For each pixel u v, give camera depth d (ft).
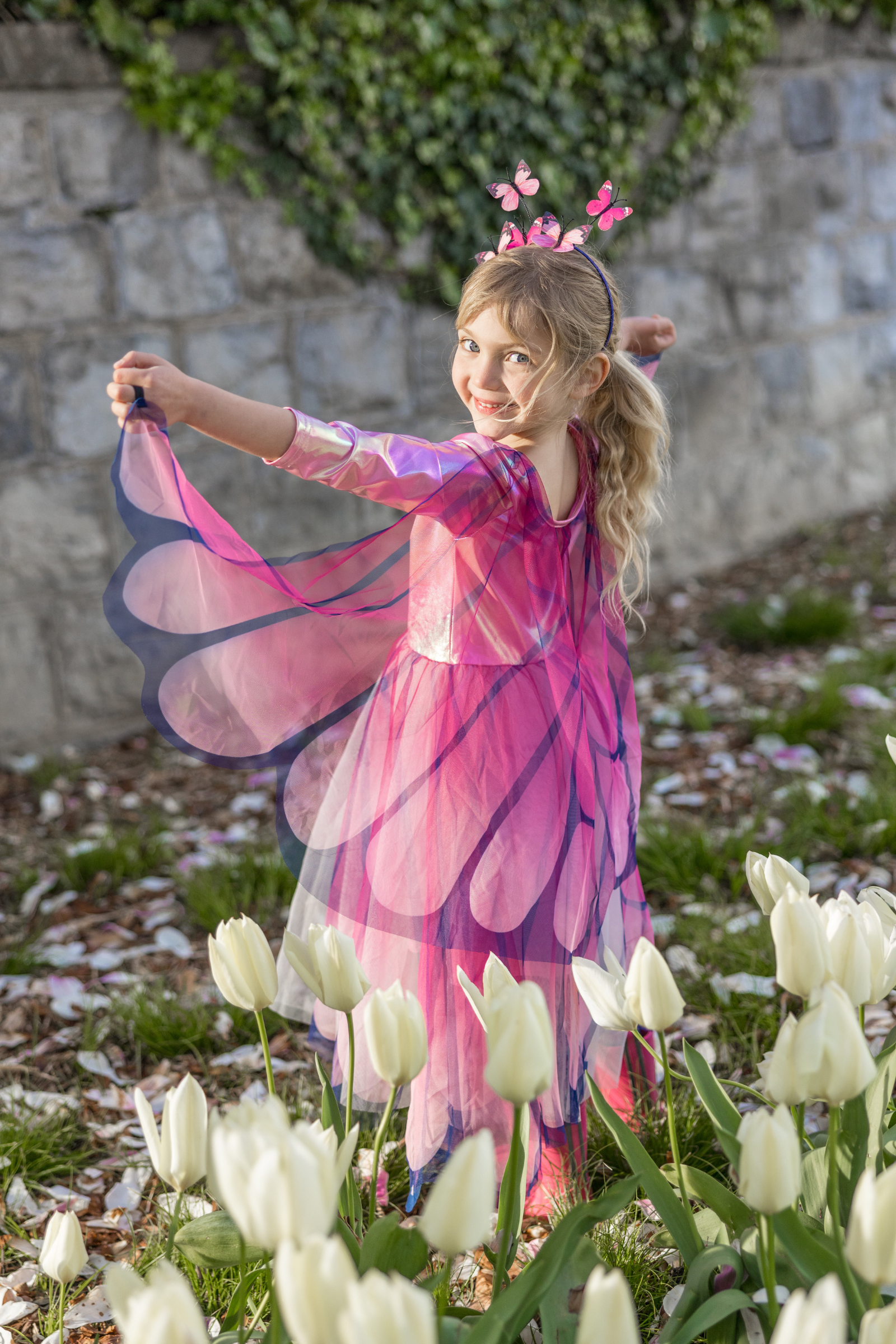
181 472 5.25
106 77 12.51
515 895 5.63
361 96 14.08
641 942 3.87
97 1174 6.78
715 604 17.72
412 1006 3.73
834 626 15.60
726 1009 7.84
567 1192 5.82
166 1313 2.66
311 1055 7.91
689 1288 4.07
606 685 6.41
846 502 21.18
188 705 5.60
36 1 11.88
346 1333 2.54
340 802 6.08
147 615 5.32
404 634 6.07
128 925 9.81
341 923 6.09
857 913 4.07
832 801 10.93
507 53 15.16
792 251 19.22
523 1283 3.70
